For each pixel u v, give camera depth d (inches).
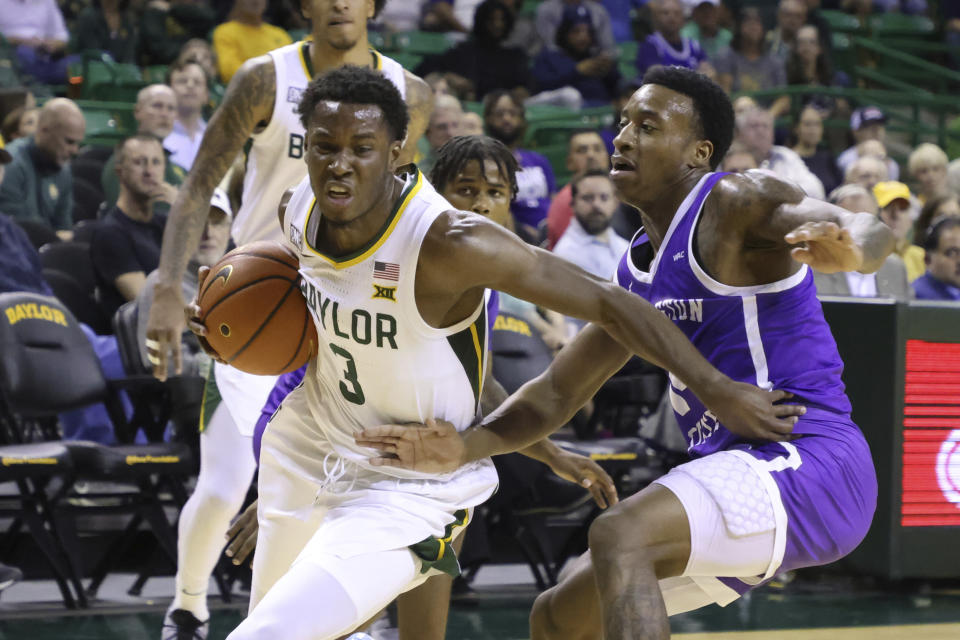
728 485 146.9
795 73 627.2
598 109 556.7
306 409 162.9
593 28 600.1
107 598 293.6
